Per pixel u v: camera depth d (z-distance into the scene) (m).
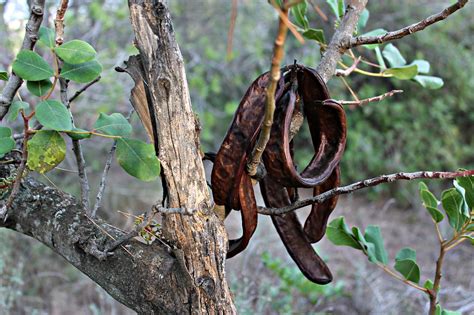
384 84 4.09
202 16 4.09
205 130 3.67
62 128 0.80
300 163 4.08
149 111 0.84
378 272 2.66
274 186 0.95
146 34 0.81
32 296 2.15
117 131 0.84
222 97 4.28
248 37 4.20
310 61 3.78
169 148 0.83
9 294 1.95
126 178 3.12
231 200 0.84
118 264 0.86
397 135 4.06
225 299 0.85
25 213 0.94
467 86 4.11
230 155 0.82
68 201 0.94
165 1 0.81
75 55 0.82
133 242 0.88
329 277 0.97
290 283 2.14
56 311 2.11
